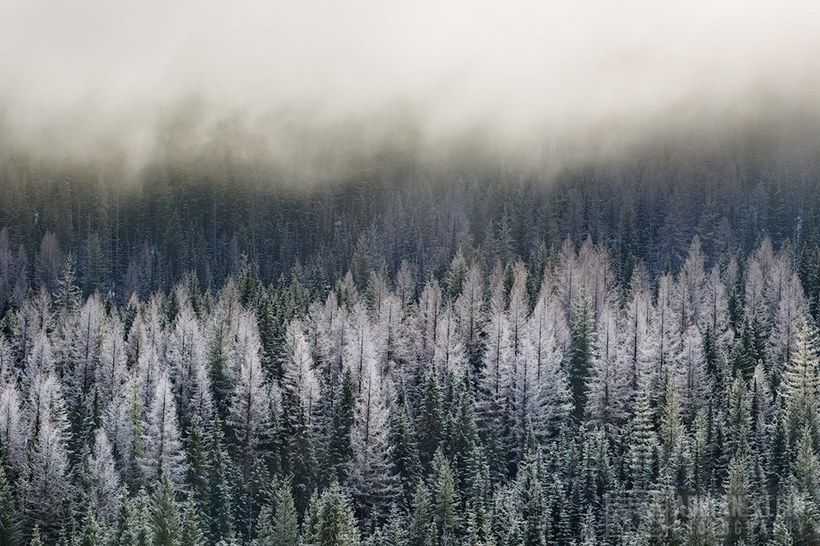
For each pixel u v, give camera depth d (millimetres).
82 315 114438
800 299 118562
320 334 110438
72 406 95562
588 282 131250
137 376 98312
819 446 84000
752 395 90812
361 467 84688
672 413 85625
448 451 88000
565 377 100375
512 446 93438
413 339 112750
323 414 95062
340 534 71250
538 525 72312
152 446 84062
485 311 119125
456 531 76688
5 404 85812
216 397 101188
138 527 67812
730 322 119125
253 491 84312
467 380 99000
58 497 78688
